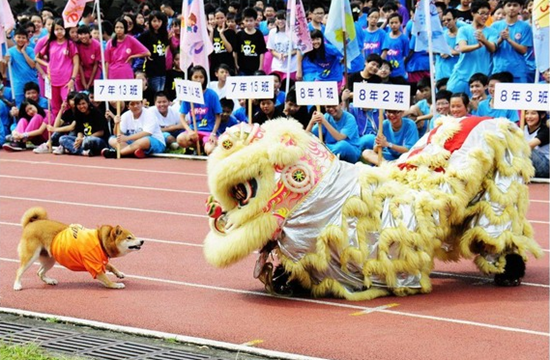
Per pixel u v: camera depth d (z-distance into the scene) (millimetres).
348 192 12344
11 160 24000
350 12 23609
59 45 26219
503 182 12961
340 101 22297
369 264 12375
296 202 12188
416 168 12961
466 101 18203
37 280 13578
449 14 24219
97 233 12992
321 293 12523
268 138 12141
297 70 24312
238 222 12133
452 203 12641
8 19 26703
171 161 23531
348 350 10453
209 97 23781
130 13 29031
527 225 13211
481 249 13117
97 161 23719
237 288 13141
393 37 25219
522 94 19453
